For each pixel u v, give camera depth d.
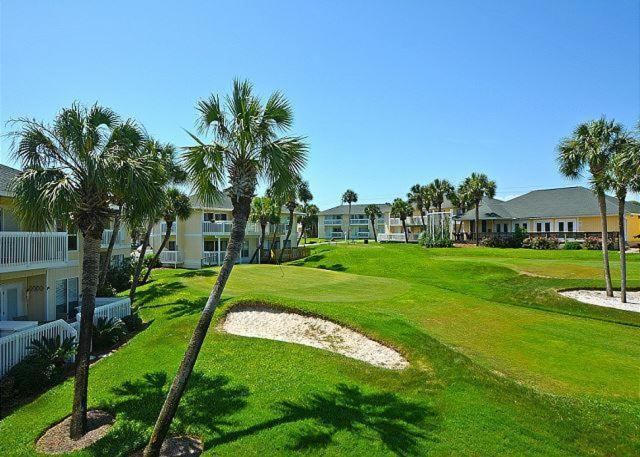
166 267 44.41
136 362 11.89
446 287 27.34
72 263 17.59
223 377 10.38
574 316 19.28
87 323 8.78
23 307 17.50
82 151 9.20
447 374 10.20
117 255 31.09
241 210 8.25
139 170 9.20
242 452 7.48
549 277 28.16
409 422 8.26
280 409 8.82
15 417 9.20
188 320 15.50
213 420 8.54
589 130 21.06
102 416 9.10
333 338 13.23
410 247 51.19
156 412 8.97
